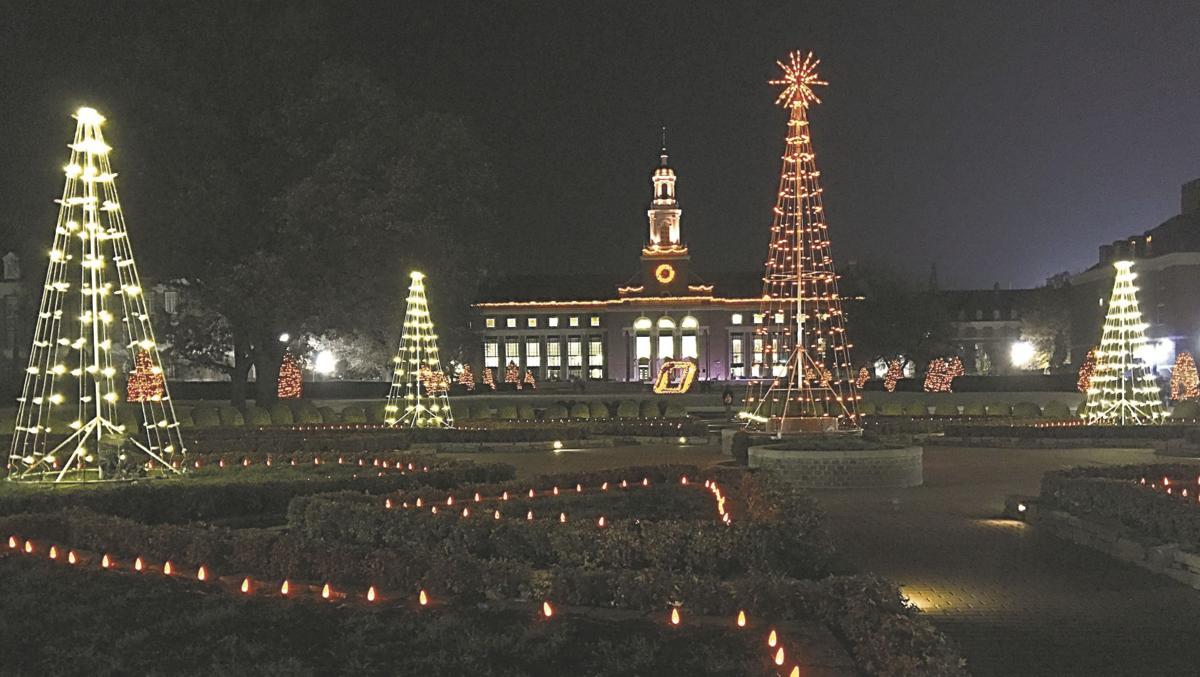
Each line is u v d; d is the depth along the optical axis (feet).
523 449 105.50
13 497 50.85
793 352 100.32
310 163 141.90
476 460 93.40
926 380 204.74
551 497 54.39
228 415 129.80
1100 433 104.37
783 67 95.96
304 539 37.83
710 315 383.24
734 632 28.40
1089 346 294.25
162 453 73.46
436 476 61.82
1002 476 78.69
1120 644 32.07
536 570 33.40
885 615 28.14
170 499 53.83
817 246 99.25
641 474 62.03
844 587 30.14
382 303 138.41
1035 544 48.98
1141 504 46.57
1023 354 346.54
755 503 47.29
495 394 226.58
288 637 28.94
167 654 27.63
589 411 140.05
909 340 249.96
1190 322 243.60
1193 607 36.47
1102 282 285.43
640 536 37.81
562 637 27.71
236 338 151.53
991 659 30.63
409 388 142.00
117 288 130.41
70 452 75.66
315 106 138.51
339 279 137.28
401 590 34.42
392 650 27.40
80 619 31.27
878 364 294.46
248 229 142.10
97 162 70.54
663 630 28.63
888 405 140.87
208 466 71.92
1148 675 29.07
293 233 133.39
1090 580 40.88
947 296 388.78
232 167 140.77
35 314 141.49
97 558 40.24
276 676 25.29
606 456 98.02
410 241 138.92
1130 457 93.45
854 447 74.54
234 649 27.68
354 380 238.89
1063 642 32.32
